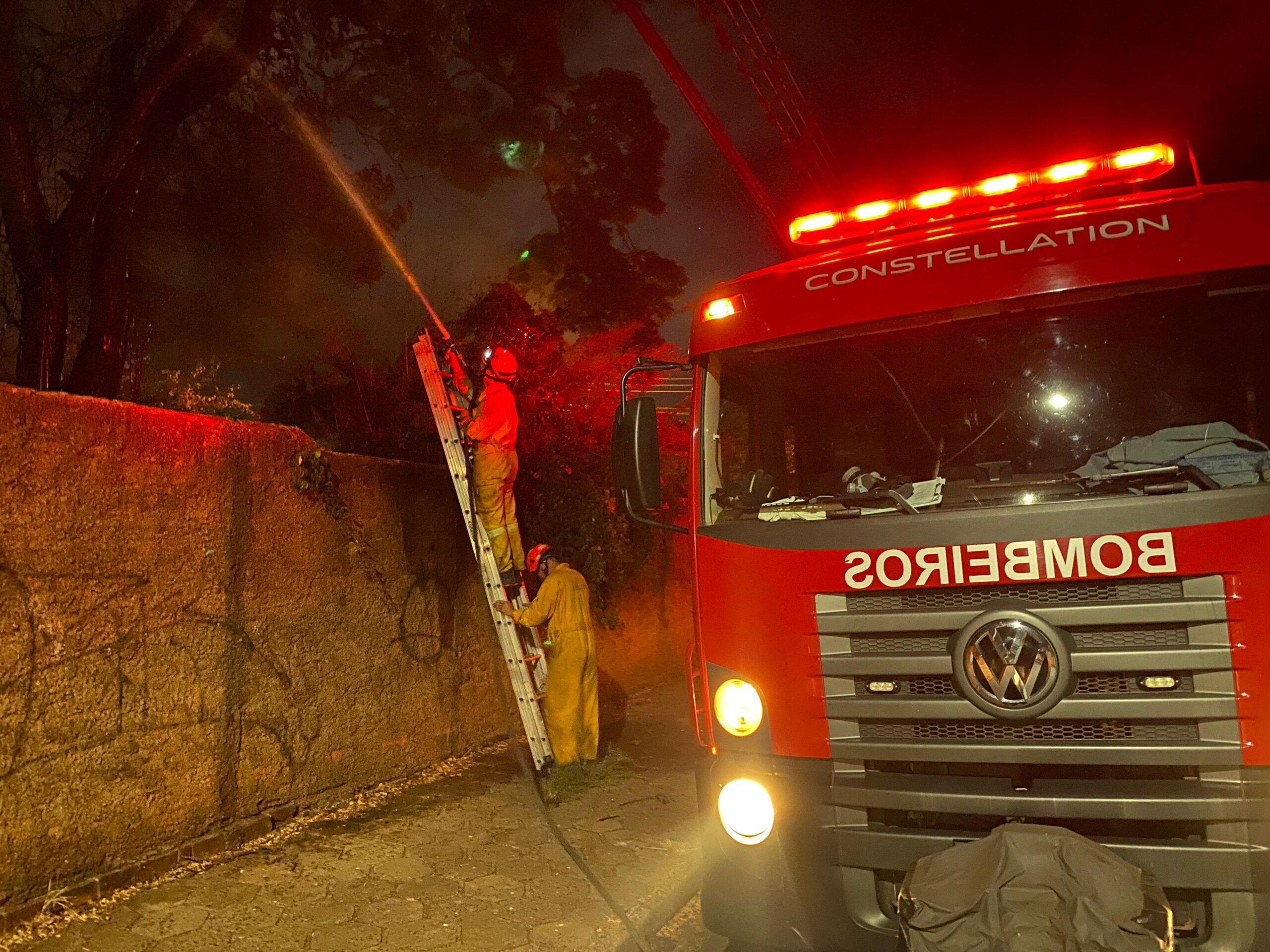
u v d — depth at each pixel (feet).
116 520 15.15
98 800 14.65
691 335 14.23
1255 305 11.52
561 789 21.29
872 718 11.29
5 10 23.30
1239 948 9.84
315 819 18.93
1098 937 9.21
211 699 16.88
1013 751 10.67
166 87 25.44
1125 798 10.19
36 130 26.63
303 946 13.44
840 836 11.28
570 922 14.69
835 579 11.53
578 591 22.57
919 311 12.66
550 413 31.19
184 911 14.25
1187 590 10.25
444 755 23.93
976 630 10.77
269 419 33.35
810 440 13.33
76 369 25.45
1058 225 12.37
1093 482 10.94
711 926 12.07
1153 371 11.84
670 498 38.29
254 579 18.06
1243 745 9.93
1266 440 11.14
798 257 16.03
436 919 14.55
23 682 13.56
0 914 12.98
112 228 25.71
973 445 12.50
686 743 26.86
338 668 20.31
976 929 9.50
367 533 21.47
